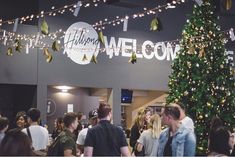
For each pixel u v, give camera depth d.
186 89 8.49
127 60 11.32
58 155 4.10
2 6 10.51
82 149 5.80
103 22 10.96
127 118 12.87
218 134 2.94
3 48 9.49
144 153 5.36
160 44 11.88
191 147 3.60
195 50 8.58
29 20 10.37
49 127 10.49
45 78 10.01
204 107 8.31
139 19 11.64
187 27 8.90
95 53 10.73
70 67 10.38
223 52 8.79
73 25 10.49
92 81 10.67
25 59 9.77
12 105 10.70
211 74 8.52
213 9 8.96
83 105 11.22
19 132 2.38
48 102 10.58
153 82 11.73
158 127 5.27
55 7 10.30
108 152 4.06
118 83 11.11
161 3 11.95
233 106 8.59
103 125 4.13
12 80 9.55
